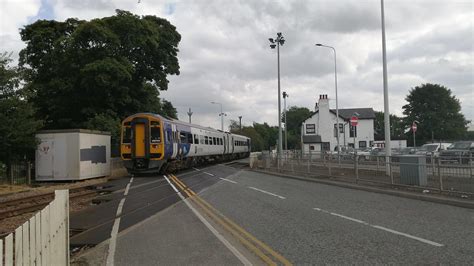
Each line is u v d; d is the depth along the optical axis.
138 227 10.15
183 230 9.51
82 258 7.34
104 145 28.81
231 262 6.70
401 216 10.49
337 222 9.87
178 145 31.23
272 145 128.62
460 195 12.89
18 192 19.70
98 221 11.34
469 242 7.56
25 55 38.38
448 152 27.36
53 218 5.08
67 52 35.50
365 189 16.80
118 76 34.62
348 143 70.06
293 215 11.05
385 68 21.05
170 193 17.45
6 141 24.48
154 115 28.25
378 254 6.90
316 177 23.36
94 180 26.39
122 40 37.62
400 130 110.62
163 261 6.87
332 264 6.41
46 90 36.88
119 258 7.14
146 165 27.98
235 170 34.03
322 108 69.12
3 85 24.72
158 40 40.78
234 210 12.22
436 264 6.24
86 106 37.91
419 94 82.94
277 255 7.04
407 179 15.38
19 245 3.63
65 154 25.53
